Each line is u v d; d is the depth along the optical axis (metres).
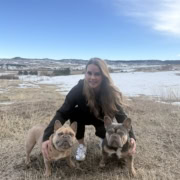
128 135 1.32
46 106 3.02
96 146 1.71
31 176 1.32
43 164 1.46
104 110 1.46
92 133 1.96
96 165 1.45
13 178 1.32
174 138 1.82
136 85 6.33
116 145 1.24
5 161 1.50
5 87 6.55
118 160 1.47
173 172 1.37
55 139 1.25
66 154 1.32
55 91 5.50
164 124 2.16
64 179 1.30
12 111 2.78
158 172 1.35
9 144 1.76
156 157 1.54
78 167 1.41
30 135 1.44
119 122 1.48
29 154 1.46
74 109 1.52
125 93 4.72
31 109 2.83
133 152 1.31
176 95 4.07
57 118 1.40
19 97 4.12
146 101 3.43
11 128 2.12
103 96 1.43
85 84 1.41
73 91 1.45
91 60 1.39
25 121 2.37
